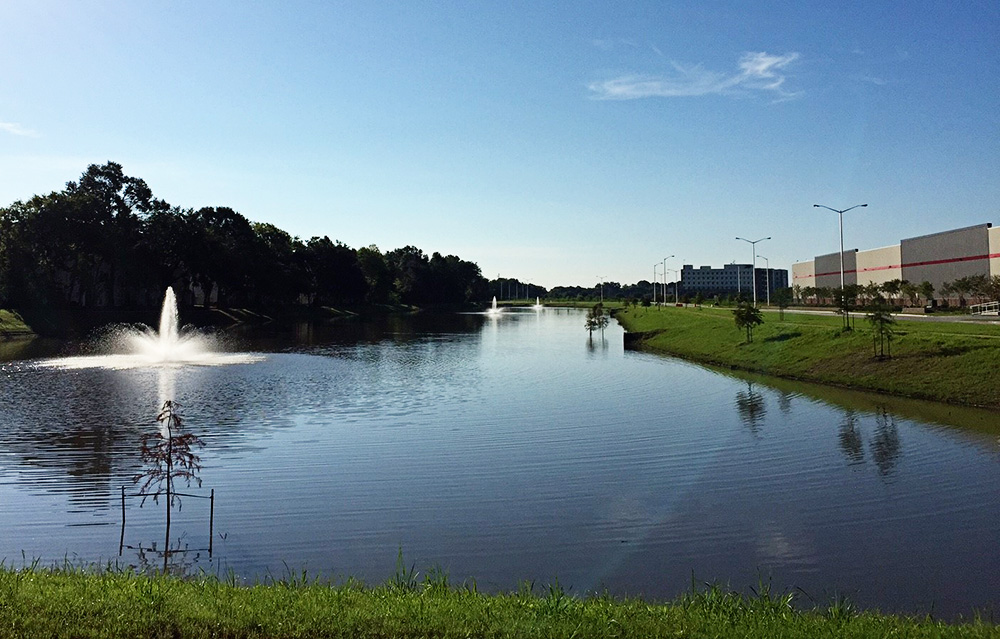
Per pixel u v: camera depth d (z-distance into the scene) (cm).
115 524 1559
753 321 5281
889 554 1405
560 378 4153
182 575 1270
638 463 2120
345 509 1673
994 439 2402
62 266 8912
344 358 5378
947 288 8388
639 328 8525
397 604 938
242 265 10625
